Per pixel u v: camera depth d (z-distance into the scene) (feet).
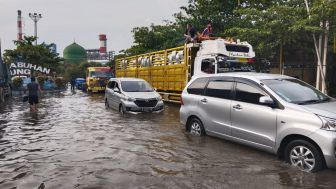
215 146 25.39
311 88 23.70
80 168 20.45
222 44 49.34
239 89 24.36
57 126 36.09
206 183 17.63
